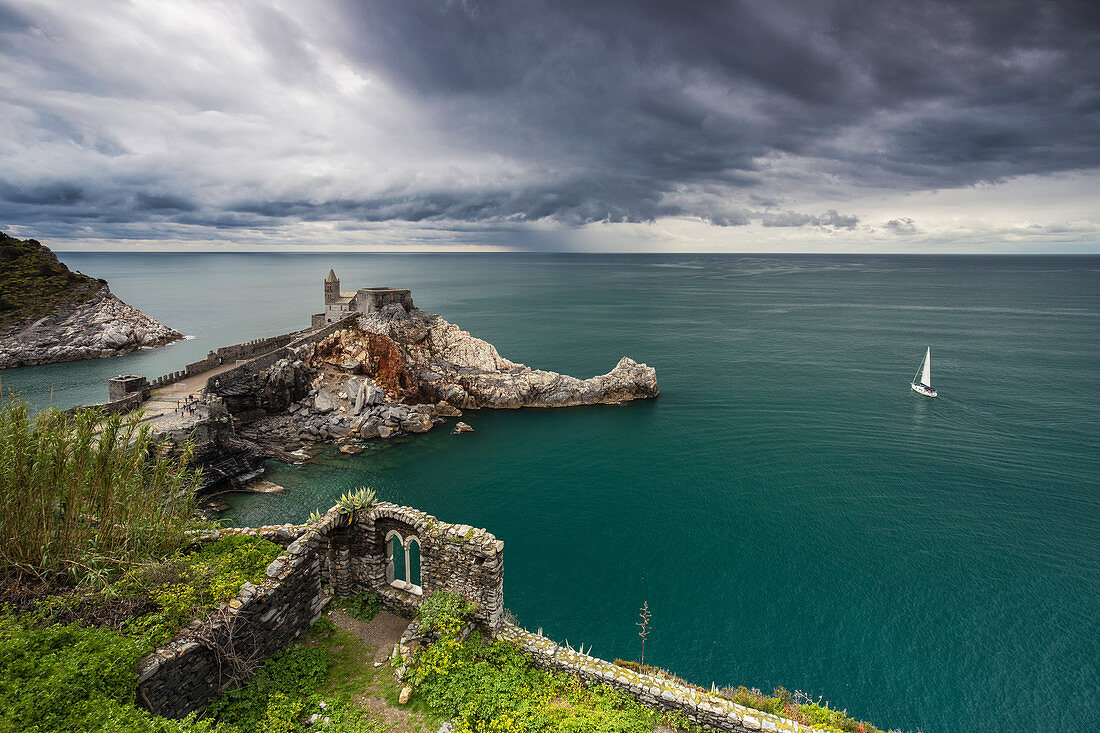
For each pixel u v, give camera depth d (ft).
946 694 98.12
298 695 55.36
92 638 47.60
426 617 62.75
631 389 278.05
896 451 208.95
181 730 42.57
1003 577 130.52
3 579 53.11
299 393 234.58
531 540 147.02
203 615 53.06
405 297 293.64
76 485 57.41
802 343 418.92
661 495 173.68
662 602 121.90
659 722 56.59
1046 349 395.14
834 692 98.48
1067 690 98.68
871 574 131.64
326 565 73.87
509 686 57.72
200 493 160.86
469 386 271.08
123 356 367.25
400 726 52.95
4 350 333.42
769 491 176.14
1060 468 192.44
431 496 172.45
